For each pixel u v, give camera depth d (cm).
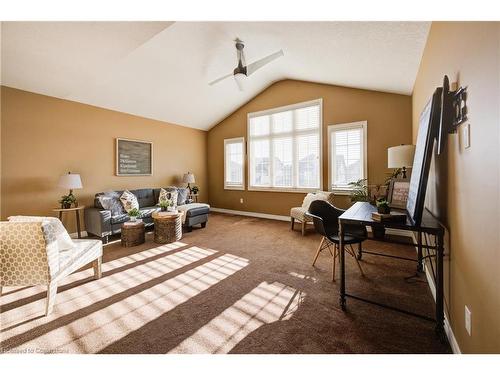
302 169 559
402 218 188
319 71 443
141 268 298
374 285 248
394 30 246
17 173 388
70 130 448
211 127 726
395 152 289
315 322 188
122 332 178
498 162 98
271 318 194
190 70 449
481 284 115
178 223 422
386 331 175
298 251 360
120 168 523
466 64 136
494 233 102
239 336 173
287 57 423
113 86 443
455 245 156
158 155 605
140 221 409
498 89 98
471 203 128
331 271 286
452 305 162
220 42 377
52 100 425
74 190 454
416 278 263
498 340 98
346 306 210
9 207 381
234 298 226
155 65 417
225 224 550
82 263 242
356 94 476
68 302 220
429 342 163
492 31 104
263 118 619
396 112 438
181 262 317
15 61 318
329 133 509
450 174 167
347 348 159
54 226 228
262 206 630
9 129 381
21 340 170
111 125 510
